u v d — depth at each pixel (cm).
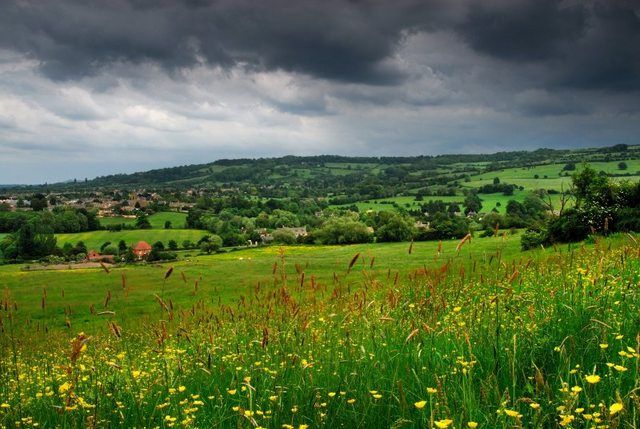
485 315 636
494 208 18662
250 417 424
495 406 400
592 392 410
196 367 679
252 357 662
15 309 700
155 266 8531
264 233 17750
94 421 475
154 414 518
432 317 630
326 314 752
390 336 613
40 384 643
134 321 1134
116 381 615
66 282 6266
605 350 484
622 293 627
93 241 15862
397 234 11512
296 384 524
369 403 449
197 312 947
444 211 19600
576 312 576
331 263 6975
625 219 4100
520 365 481
